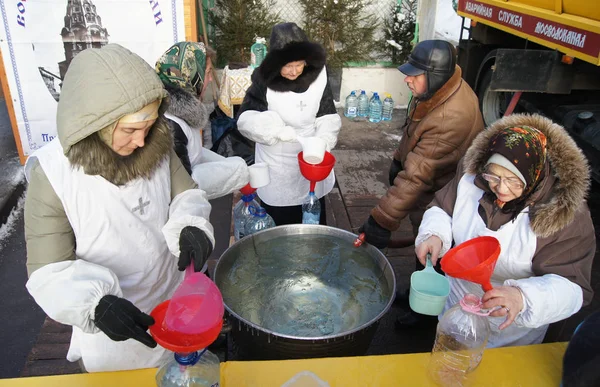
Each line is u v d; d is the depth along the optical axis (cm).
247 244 220
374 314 190
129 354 167
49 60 463
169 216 168
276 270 216
